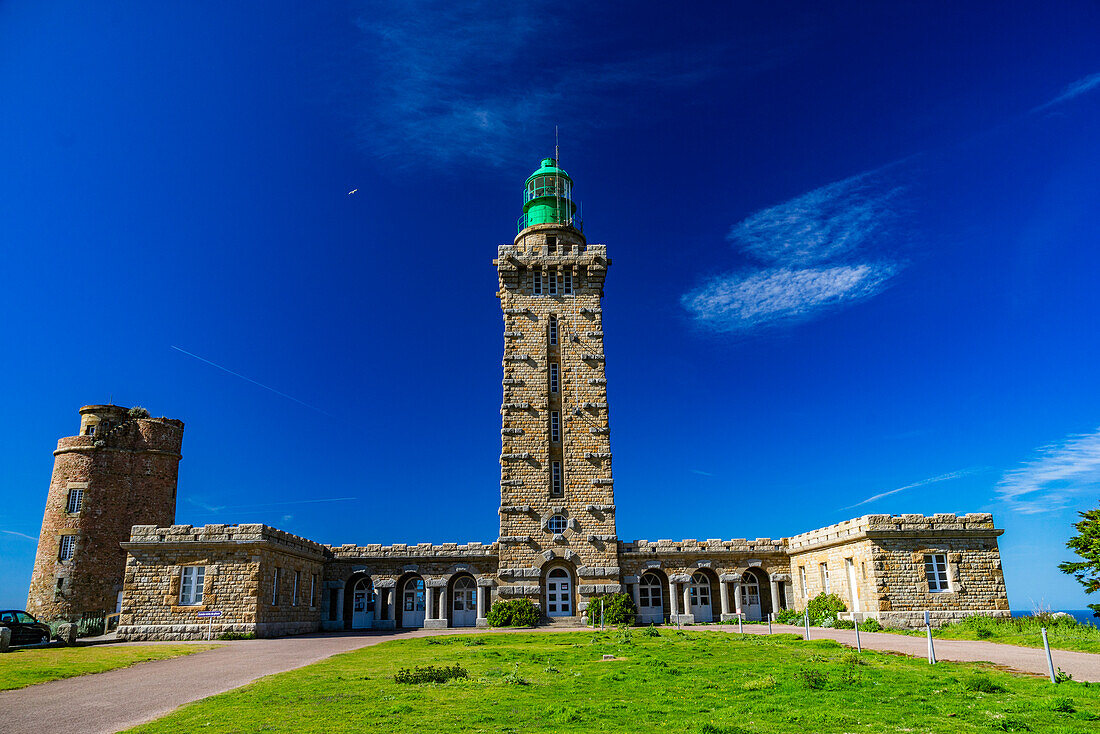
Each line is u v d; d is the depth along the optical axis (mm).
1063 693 16266
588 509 46375
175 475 55750
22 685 20375
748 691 17984
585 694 17953
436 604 48062
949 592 37375
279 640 35812
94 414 53312
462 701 17000
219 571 37469
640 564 47156
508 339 49719
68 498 51281
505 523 46062
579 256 51031
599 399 48562
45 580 49531
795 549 46844
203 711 15969
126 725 15125
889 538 37969
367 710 15922
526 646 30031
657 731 13977
